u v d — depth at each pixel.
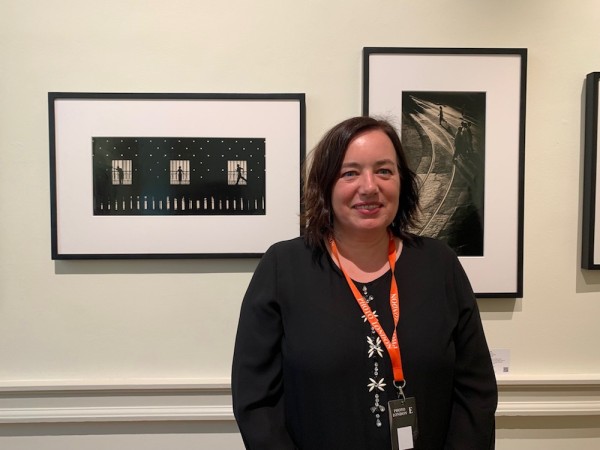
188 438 1.40
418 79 1.34
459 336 0.95
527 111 1.38
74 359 1.37
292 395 0.89
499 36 1.37
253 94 1.33
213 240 1.35
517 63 1.35
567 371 1.42
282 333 0.92
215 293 1.38
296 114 1.34
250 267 1.38
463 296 0.96
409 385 0.86
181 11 1.33
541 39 1.38
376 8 1.35
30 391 1.35
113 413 1.36
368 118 0.94
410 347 0.86
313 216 0.95
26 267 1.35
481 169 1.37
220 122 1.34
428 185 1.36
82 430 1.39
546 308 1.41
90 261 1.36
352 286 0.90
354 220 0.89
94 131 1.32
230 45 1.34
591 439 1.43
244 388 0.91
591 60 1.38
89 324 1.37
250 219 1.36
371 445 0.84
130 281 1.37
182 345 1.38
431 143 1.36
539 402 1.41
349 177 0.90
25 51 1.32
